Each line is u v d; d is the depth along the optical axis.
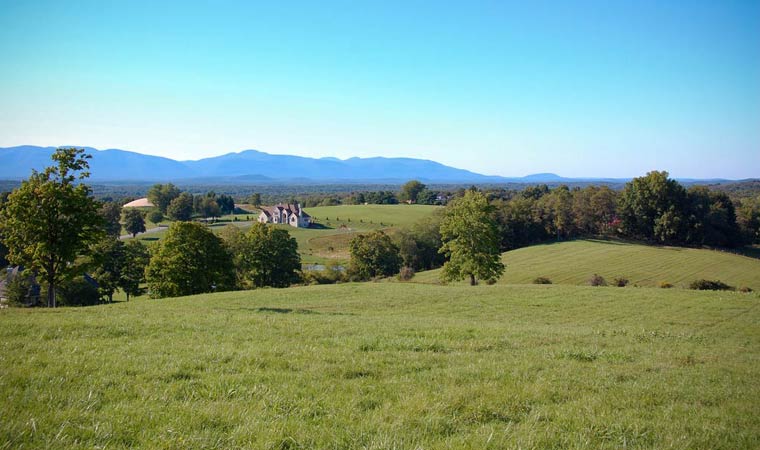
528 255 94.94
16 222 30.31
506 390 9.44
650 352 15.80
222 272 58.66
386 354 12.90
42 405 7.35
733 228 103.31
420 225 111.81
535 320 30.09
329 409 8.05
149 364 10.27
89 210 32.91
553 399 9.38
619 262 83.62
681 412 9.05
